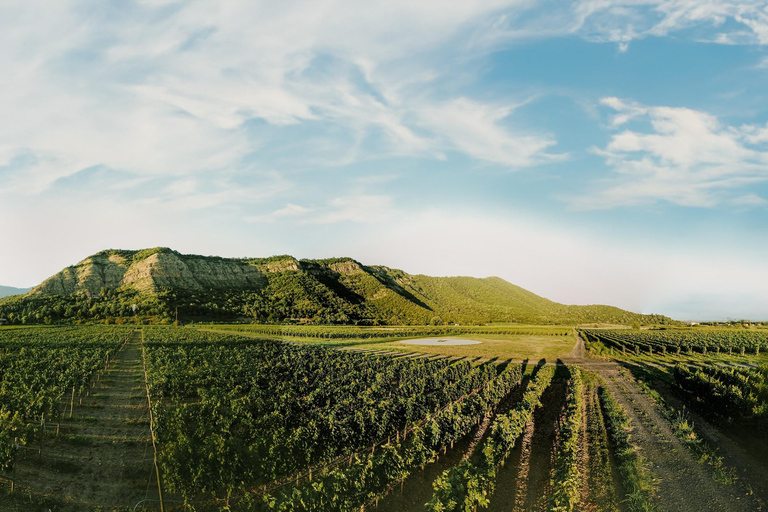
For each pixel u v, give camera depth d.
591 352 66.62
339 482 15.23
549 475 18.23
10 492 14.98
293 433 20.59
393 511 15.52
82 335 67.81
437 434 20.05
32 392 27.75
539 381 34.84
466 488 15.36
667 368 49.59
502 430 20.27
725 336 87.88
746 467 18.39
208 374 36.91
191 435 21.02
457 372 41.72
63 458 18.39
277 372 41.47
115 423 23.67
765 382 30.66
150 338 65.94
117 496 15.71
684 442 21.75
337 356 53.66
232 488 16.59
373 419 22.81
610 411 27.20
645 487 16.27
